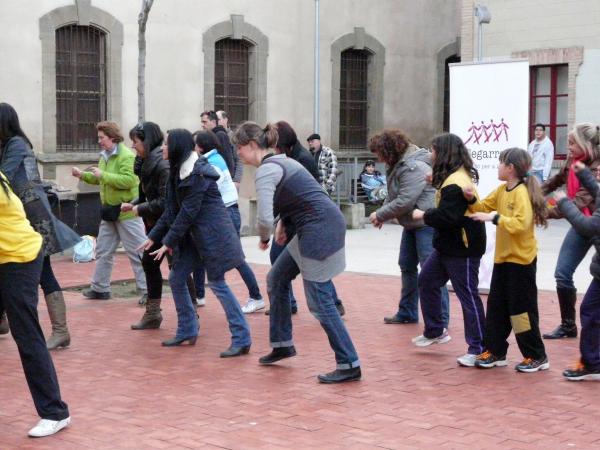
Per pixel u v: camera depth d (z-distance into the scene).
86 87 17.53
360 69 22.67
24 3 16.48
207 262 7.64
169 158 7.66
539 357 7.11
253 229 17.58
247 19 19.81
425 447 5.33
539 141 18.66
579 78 20.02
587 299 6.77
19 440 5.52
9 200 5.42
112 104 17.72
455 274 7.29
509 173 6.96
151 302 8.73
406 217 8.51
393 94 23.16
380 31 22.69
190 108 18.91
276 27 20.45
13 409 6.17
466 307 7.29
